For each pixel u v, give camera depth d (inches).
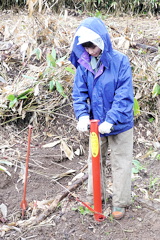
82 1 278.8
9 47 174.6
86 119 98.1
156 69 165.5
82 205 112.4
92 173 99.9
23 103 149.2
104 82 94.7
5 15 243.4
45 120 149.2
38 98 151.0
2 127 145.1
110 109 96.7
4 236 101.6
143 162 136.6
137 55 175.3
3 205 112.7
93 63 95.4
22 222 106.2
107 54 91.2
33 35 174.2
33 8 172.6
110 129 95.3
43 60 168.9
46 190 120.5
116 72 94.2
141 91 158.7
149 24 235.5
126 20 251.4
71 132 145.7
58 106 152.6
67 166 132.2
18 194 117.9
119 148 101.0
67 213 109.3
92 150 96.7
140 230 102.7
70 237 100.7
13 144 138.4
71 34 183.8
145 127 153.6
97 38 88.7
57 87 146.3
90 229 103.2
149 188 120.8
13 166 127.3
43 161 131.5
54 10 260.4
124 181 102.7
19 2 269.6
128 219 106.6
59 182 124.7
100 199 102.4
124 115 94.9
